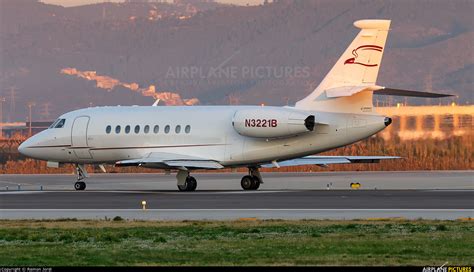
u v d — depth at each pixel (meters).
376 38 97.19
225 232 59.56
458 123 157.62
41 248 53.56
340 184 115.81
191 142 104.56
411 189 101.62
